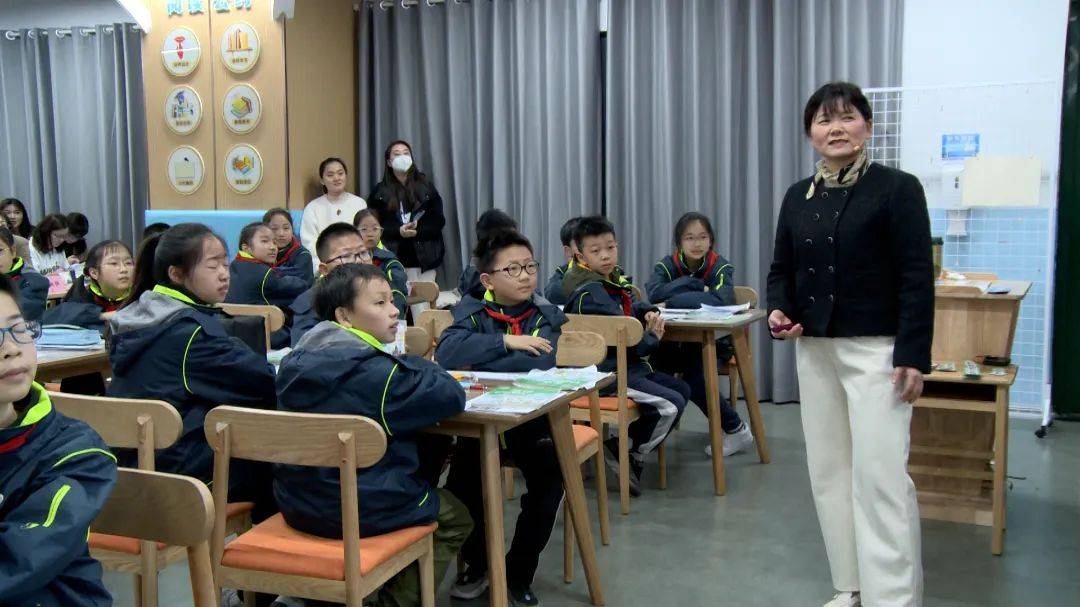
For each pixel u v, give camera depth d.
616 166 5.29
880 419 2.02
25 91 6.43
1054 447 4.04
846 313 2.05
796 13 4.85
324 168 5.46
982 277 3.66
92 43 6.23
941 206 4.64
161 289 2.11
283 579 1.70
